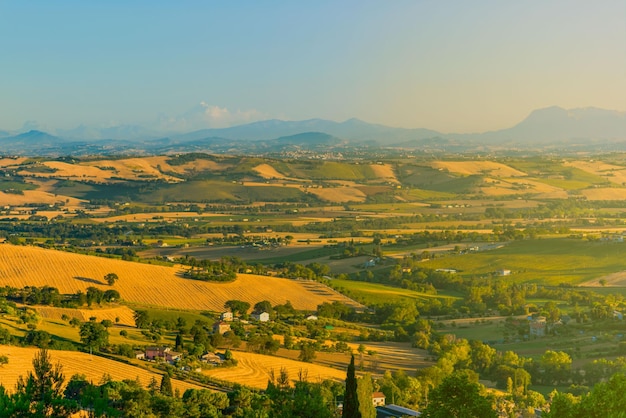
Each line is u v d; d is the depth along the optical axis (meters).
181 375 172.25
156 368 177.38
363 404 146.12
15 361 160.50
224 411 145.25
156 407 134.50
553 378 197.12
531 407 166.62
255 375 182.75
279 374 183.38
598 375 192.25
